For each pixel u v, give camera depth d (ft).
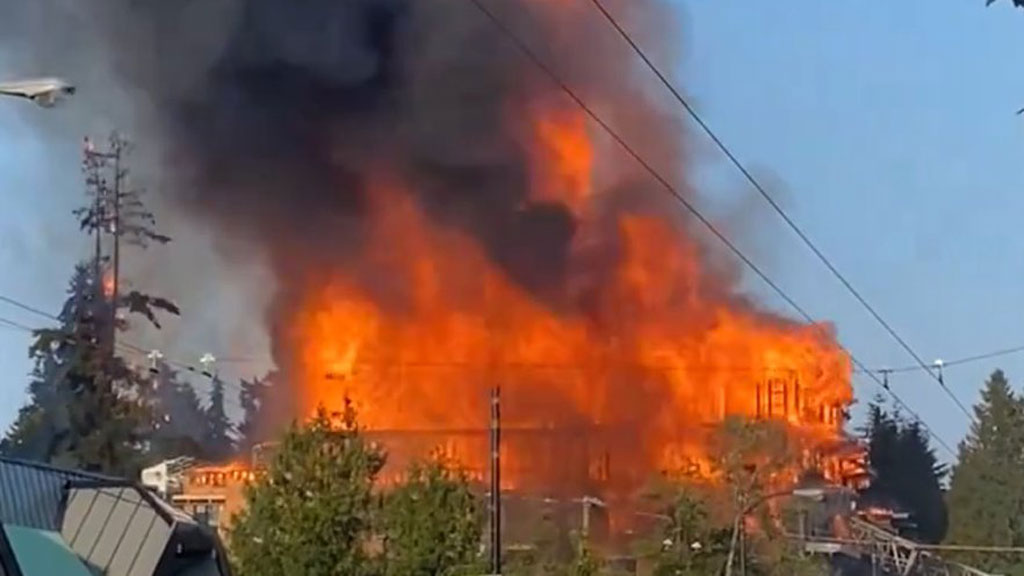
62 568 130.72
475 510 169.89
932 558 375.45
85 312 297.74
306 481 161.58
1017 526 469.57
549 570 225.56
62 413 281.54
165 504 151.64
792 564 275.18
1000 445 490.49
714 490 274.16
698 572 261.03
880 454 493.36
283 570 158.40
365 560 161.27
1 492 136.87
